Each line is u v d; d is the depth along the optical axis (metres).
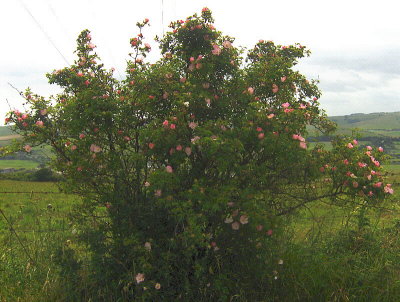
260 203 3.31
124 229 3.52
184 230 3.27
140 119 3.70
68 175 3.67
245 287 3.62
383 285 3.83
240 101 3.67
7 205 13.41
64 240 4.42
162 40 3.95
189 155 3.42
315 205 4.59
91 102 3.36
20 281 4.02
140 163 3.44
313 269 3.97
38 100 3.81
